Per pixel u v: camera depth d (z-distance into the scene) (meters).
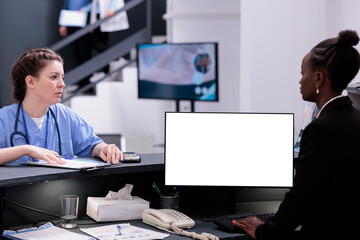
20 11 6.29
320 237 1.61
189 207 2.38
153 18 6.83
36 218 2.05
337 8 3.36
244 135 2.15
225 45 5.38
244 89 3.54
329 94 1.68
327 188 1.60
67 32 6.10
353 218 1.58
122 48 5.96
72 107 5.82
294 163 2.30
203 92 5.01
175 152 2.15
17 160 2.22
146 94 5.40
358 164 1.58
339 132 1.58
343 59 1.63
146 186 2.30
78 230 1.95
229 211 2.28
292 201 1.62
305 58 1.73
